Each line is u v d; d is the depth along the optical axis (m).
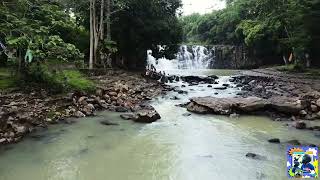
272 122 14.56
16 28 15.30
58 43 15.89
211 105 16.42
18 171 8.80
